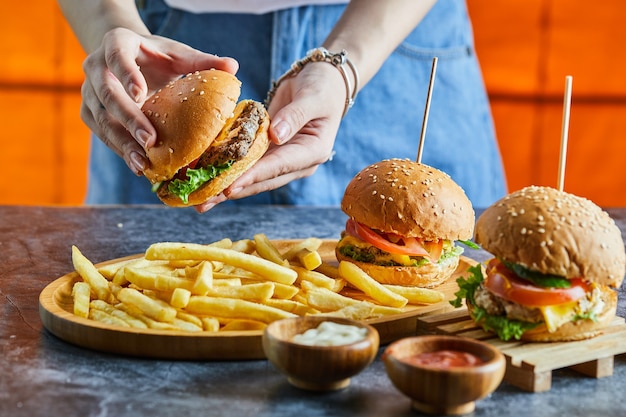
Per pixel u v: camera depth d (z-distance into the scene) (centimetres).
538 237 78
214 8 140
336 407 72
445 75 150
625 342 80
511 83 231
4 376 76
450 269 100
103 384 75
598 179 233
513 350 78
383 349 84
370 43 120
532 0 225
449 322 85
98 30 114
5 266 106
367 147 147
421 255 98
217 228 125
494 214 81
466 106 153
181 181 95
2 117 227
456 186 101
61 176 232
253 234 122
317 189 146
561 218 79
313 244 106
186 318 84
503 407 73
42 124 229
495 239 80
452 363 72
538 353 78
